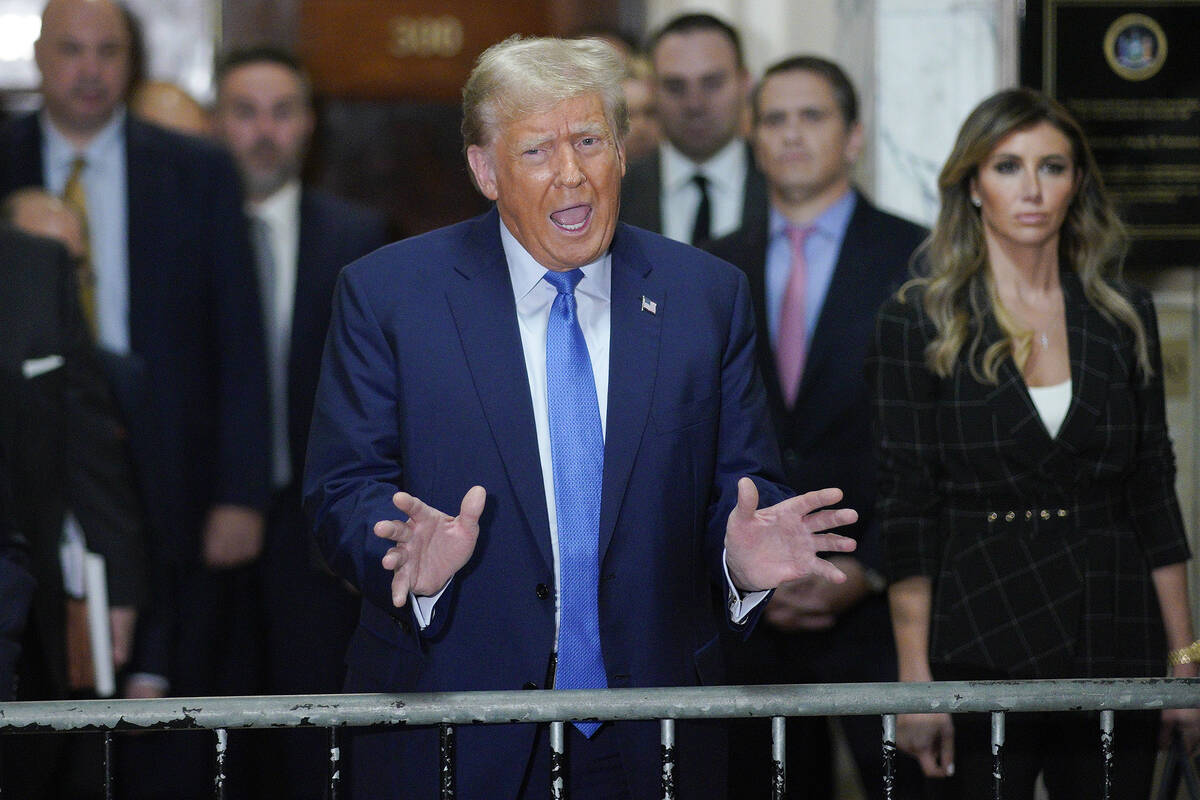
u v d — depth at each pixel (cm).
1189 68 843
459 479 488
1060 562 643
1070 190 664
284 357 1030
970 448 652
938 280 671
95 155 985
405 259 508
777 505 461
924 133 1005
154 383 974
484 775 487
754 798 820
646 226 982
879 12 1002
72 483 791
